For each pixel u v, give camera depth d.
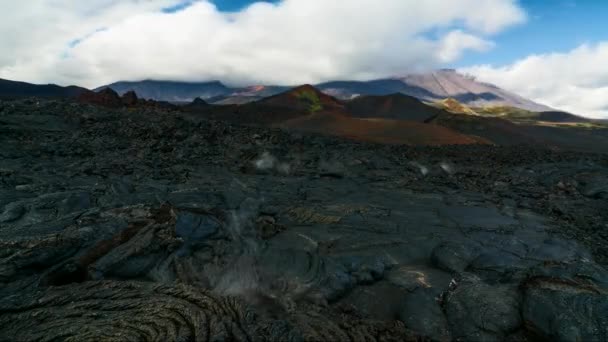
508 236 14.45
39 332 7.39
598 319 7.53
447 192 22.97
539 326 7.80
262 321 7.77
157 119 37.53
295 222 15.50
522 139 84.00
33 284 9.04
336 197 20.23
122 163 23.94
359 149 38.88
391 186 24.05
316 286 9.85
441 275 11.06
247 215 14.80
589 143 91.19
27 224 12.19
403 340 7.86
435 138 56.25
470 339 7.94
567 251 12.95
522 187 26.05
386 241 13.33
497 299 8.73
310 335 7.61
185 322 7.60
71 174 19.73
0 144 24.52
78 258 10.05
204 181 21.66
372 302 9.68
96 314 7.87
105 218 12.31
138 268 10.06
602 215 19.69
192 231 11.66
